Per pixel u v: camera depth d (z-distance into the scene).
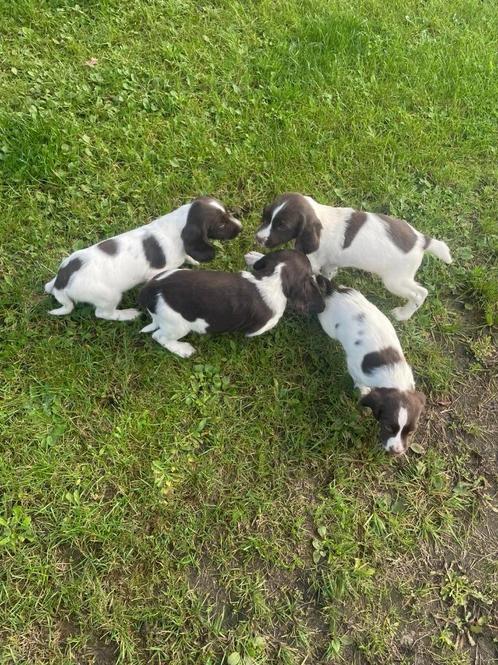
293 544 0.86
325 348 1.03
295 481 0.91
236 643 0.78
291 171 1.21
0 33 1.29
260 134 1.25
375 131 1.31
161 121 1.23
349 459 0.93
